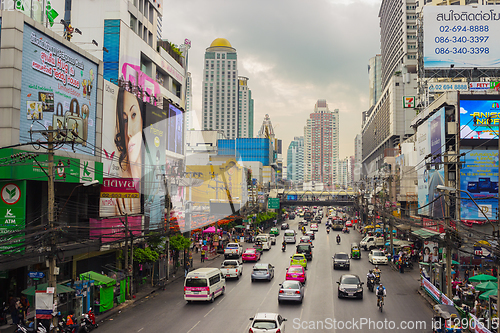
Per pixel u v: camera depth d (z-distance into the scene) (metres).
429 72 57.97
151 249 35.25
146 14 53.88
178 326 21.41
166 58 58.44
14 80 23.42
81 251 27.61
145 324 22.03
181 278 38.66
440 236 33.31
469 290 28.36
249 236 71.50
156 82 54.03
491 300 22.16
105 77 45.16
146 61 53.22
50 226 19.20
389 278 37.78
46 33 26.27
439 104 47.88
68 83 28.59
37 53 25.39
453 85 55.16
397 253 51.34
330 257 51.09
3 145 22.98
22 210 22.61
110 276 29.17
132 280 29.03
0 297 23.44
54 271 19.19
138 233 32.31
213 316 23.45
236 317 23.09
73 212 29.20
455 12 55.88
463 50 55.62
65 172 25.97
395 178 70.81
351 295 27.75
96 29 45.72
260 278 34.97
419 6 115.12
